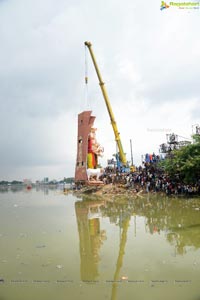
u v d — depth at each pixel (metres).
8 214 26.39
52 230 17.88
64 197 48.47
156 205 28.09
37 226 19.44
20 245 14.05
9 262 11.36
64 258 11.80
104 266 10.66
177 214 21.91
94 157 59.78
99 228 18.22
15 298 8.17
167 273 9.75
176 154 36.44
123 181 50.88
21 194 69.31
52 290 8.65
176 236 14.97
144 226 18.14
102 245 13.80
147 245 13.45
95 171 57.44
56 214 25.62
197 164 32.19
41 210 29.30
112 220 21.19
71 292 8.50
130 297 8.07
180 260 11.05
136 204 30.27
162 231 16.36
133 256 11.78
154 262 10.91
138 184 45.78
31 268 10.62
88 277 9.61
